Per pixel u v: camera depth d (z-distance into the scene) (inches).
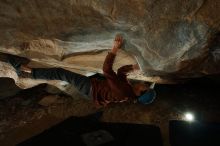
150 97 134.9
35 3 117.3
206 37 115.4
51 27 131.0
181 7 107.0
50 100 233.9
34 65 176.9
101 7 112.7
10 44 146.9
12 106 236.7
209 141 147.9
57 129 153.9
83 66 182.2
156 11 110.8
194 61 134.6
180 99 205.2
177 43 123.1
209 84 209.0
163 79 185.6
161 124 182.5
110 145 144.6
